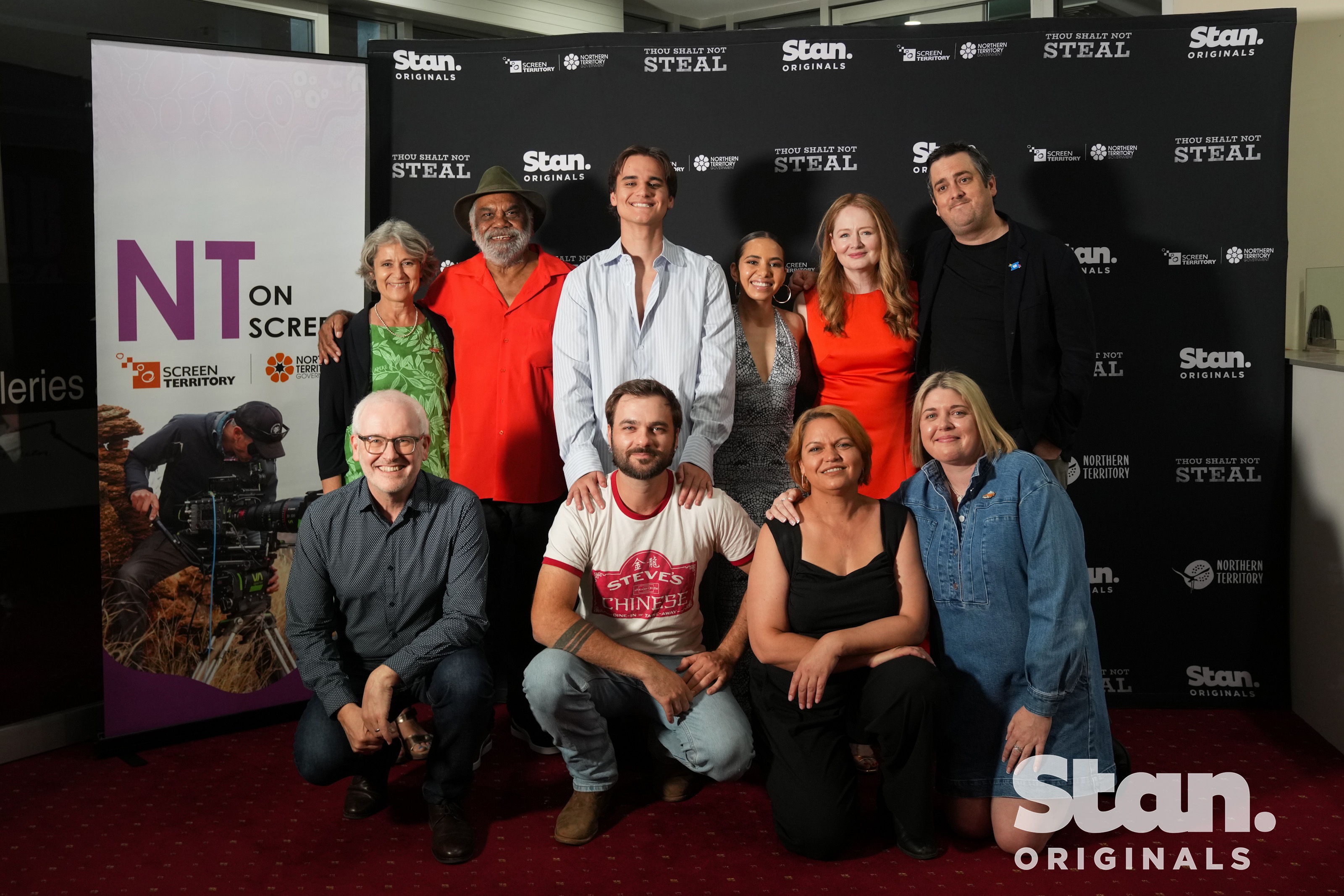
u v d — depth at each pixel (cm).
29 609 289
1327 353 310
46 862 220
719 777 233
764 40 306
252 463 291
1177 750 276
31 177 292
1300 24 315
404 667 222
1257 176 297
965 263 272
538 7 502
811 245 310
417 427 228
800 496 233
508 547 290
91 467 304
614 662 228
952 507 225
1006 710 221
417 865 219
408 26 456
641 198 263
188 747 284
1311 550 290
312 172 294
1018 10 482
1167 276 302
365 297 305
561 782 261
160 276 275
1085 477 308
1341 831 229
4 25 287
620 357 265
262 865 219
